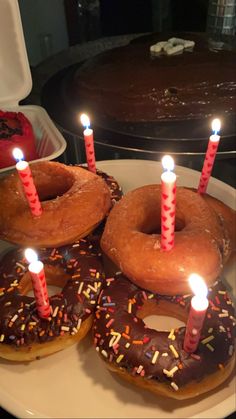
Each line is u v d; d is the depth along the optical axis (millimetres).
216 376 202
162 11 488
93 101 356
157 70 356
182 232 235
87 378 216
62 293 233
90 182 273
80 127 338
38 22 475
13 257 253
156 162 318
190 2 485
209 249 227
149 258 225
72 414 202
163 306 234
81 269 243
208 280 224
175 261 221
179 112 337
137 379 204
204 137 319
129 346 207
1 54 337
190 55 376
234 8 428
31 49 492
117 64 372
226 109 339
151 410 203
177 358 201
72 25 492
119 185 310
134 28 511
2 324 219
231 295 246
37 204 248
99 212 262
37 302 213
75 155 374
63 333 219
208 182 290
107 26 512
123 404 205
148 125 338
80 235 257
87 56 439
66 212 254
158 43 395
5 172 303
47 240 250
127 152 328
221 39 410
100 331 217
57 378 216
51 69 425
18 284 240
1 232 257
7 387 213
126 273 233
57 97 378
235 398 192
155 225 269
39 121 354
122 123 343
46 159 307
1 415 230
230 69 351
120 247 236
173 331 213
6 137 327
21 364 222
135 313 225
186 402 204
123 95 339
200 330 192
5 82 348
